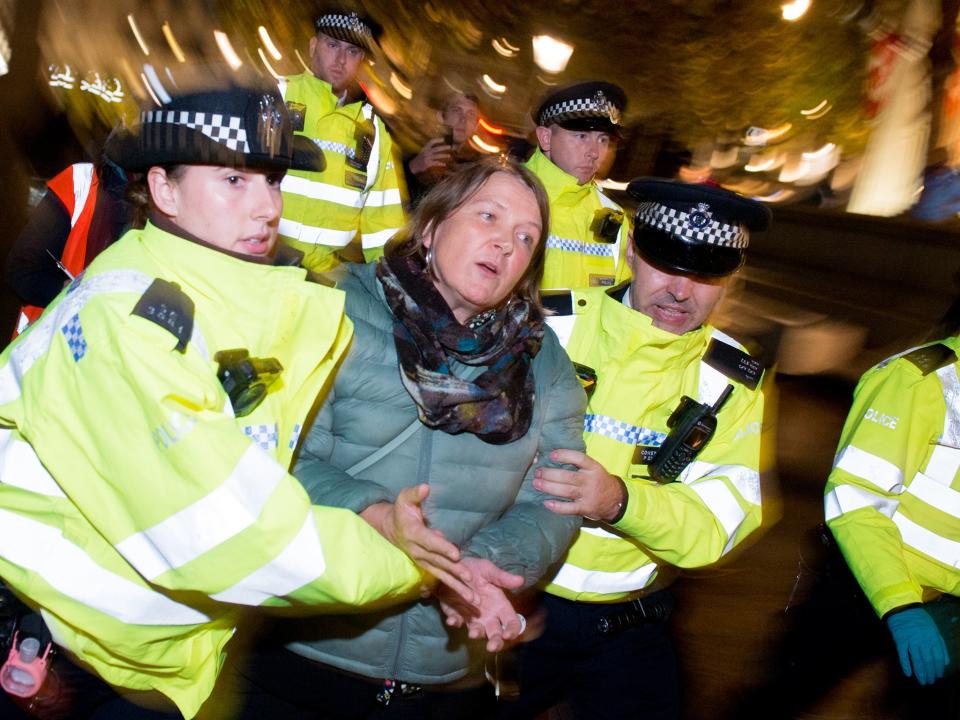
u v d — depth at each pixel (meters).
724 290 2.80
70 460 1.82
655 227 2.73
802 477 6.47
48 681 2.05
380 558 1.93
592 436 2.78
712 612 4.58
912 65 12.15
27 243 3.11
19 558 1.93
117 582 1.93
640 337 2.74
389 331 2.23
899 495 2.89
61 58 4.04
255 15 9.36
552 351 2.49
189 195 1.93
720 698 3.79
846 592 3.03
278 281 2.01
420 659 2.33
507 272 2.23
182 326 1.81
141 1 5.11
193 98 1.88
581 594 2.80
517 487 2.36
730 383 2.85
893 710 3.02
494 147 6.88
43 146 3.89
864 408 2.96
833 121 15.20
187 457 1.75
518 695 2.62
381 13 14.91
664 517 2.58
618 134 4.49
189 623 2.00
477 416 2.20
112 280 1.86
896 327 10.43
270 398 2.03
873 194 12.83
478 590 2.13
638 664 2.90
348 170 4.48
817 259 12.65
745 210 2.68
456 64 15.95
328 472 2.14
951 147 11.49
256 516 1.78
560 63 16.72
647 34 17.48
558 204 4.47
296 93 4.41
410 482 2.23
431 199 2.28
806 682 3.11
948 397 2.88
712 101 17.64
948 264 10.24
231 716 2.39
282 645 2.34
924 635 2.67
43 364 1.84
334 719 2.41
